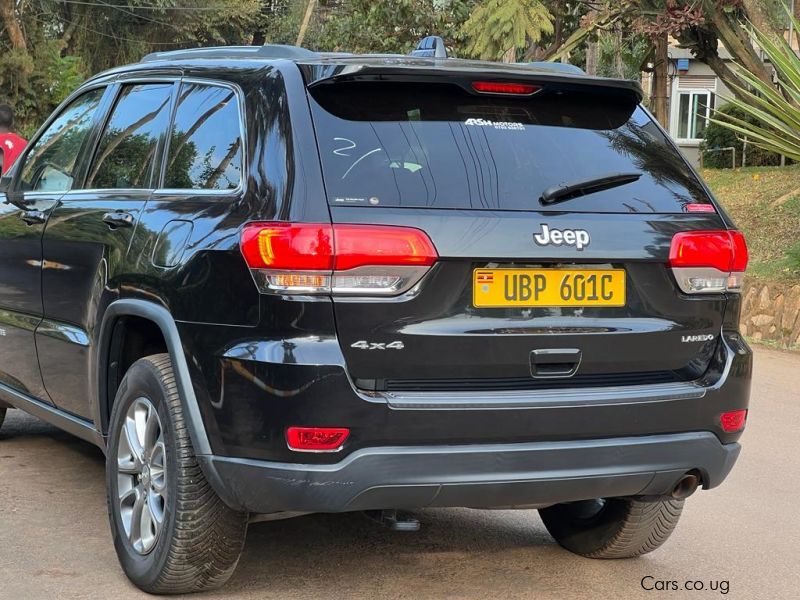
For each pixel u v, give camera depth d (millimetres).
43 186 5105
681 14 13781
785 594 4168
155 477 3826
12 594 3828
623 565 4465
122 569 4047
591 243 3600
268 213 3432
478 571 4297
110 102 4801
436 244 3396
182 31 39594
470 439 3410
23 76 30609
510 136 3730
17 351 5141
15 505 4891
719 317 3871
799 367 9719
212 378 3500
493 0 14703
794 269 12344
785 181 17844
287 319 3330
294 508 3365
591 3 15852
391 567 4301
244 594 3914
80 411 4578
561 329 3561
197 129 4027
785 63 11922
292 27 37625
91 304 4305
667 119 16016
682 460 3701
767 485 5785
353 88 3629
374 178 3455
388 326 3355
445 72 3637
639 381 3729
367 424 3311
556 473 3502
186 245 3703
